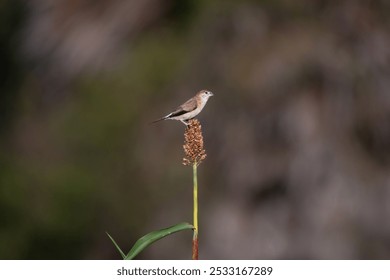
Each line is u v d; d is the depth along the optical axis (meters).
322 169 17.12
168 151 18.70
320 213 17.12
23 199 20.14
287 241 17.22
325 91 17.31
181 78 18.80
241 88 17.56
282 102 17.34
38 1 20.73
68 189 19.61
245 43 17.89
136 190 18.97
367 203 17.22
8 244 20.12
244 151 17.53
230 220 17.55
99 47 19.95
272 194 17.47
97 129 19.45
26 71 20.75
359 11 17.67
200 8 18.95
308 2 17.80
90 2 20.42
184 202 18.27
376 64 17.48
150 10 19.91
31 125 20.56
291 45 17.53
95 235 19.59
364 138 17.39
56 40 20.34
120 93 19.42
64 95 20.17
